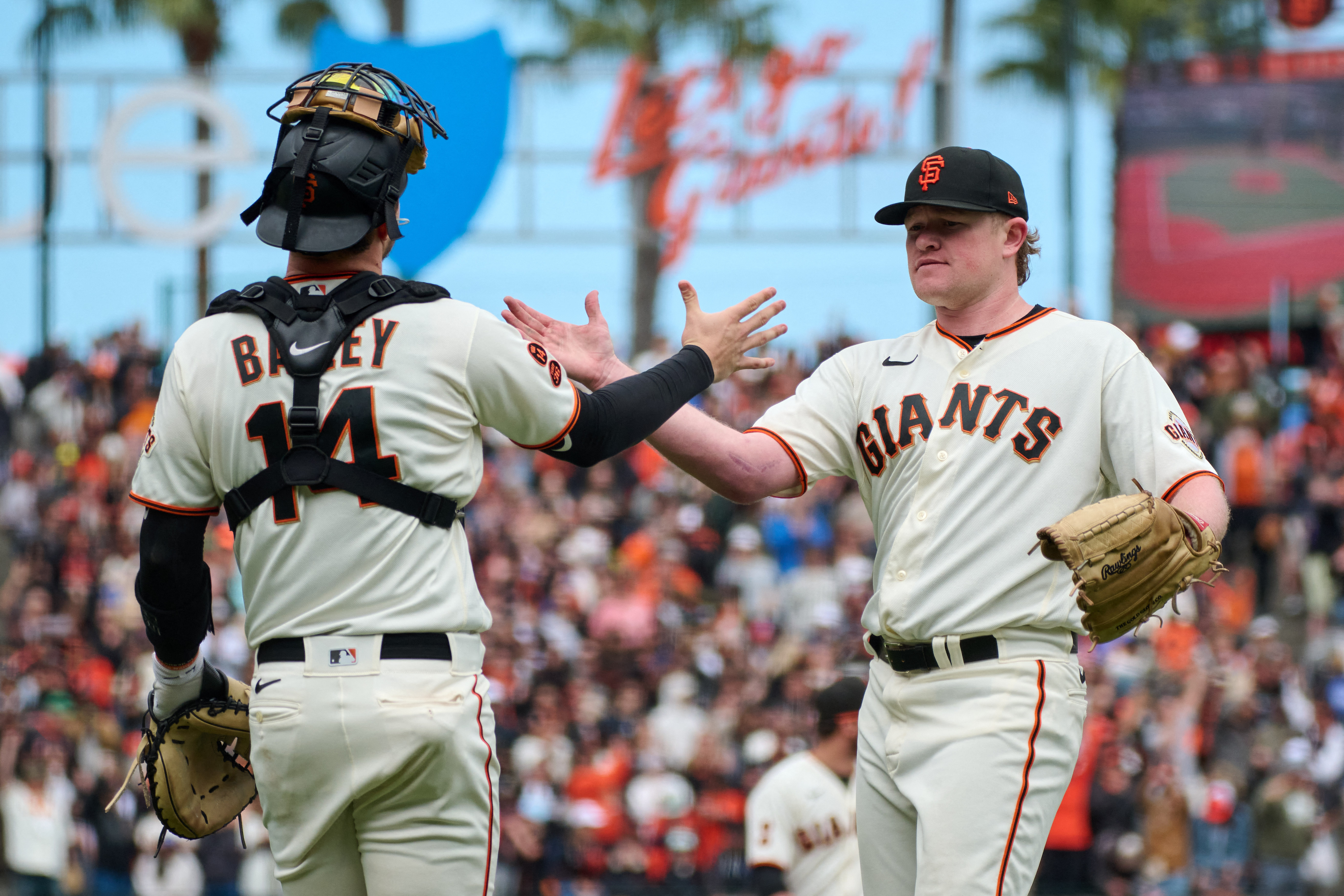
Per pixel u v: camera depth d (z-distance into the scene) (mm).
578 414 10906
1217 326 79750
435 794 10336
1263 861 39594
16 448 63031
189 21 89938
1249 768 40656
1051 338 12133
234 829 39062
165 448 10594
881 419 12391
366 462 10148
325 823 10367
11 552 58656
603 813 38844
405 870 10383
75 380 63312
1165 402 11766
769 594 51656
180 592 10836
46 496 58875
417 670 10227
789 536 53938
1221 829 39656
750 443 12625
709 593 52375
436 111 11266
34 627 48344
